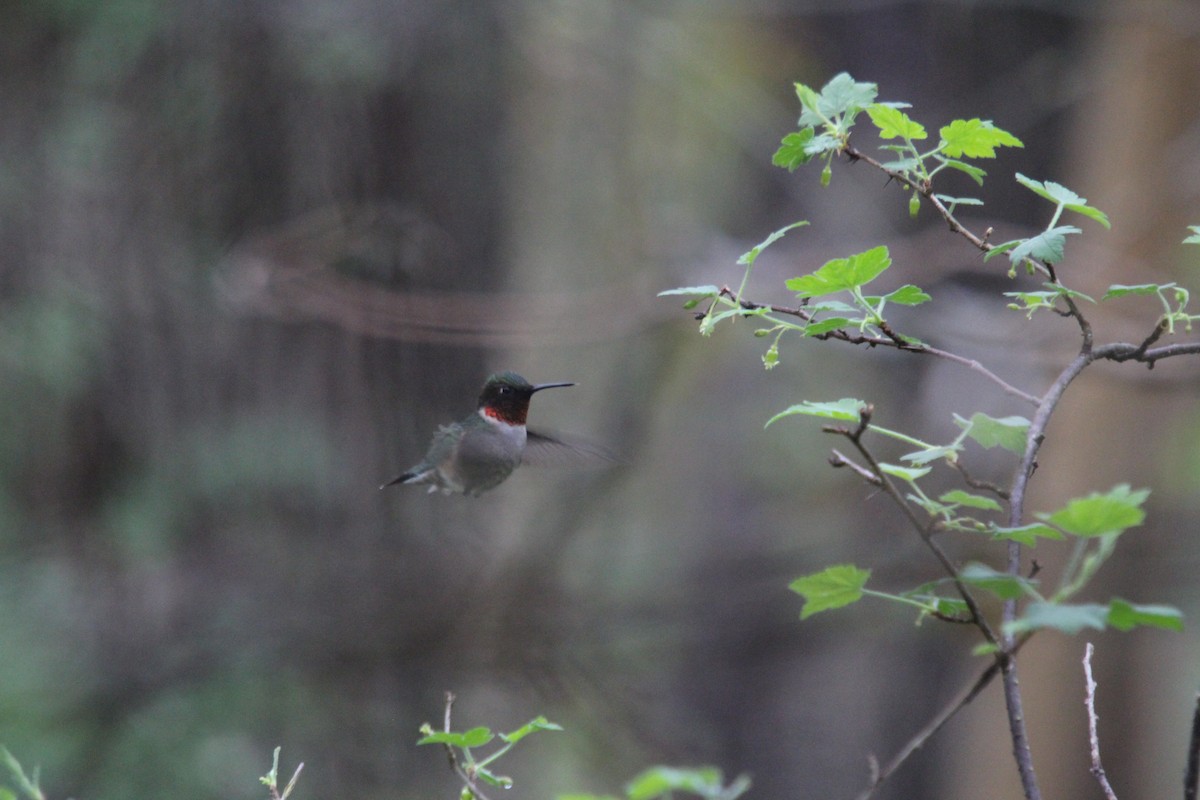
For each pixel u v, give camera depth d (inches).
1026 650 541.6
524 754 474.9
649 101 631.8
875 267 135.0
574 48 544.7
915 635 548.4
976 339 419.8
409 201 454.6
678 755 511.2
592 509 515.5
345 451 457.1
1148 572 497.7
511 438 260.8
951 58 523.8
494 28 474.3
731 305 139.0
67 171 470.0
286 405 460.1
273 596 447.8
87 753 428.1
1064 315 139.9
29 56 471.5
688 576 539.2
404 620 447.2
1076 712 532.7
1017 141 137.1
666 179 634.2
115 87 465.7
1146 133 511.2
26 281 471.8
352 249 444.5
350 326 426.0
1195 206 505.4
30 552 459.8
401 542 455.5
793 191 551.2
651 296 463.2
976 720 550.6
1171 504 515.5
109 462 464.8
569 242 611.8
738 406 615.5
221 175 456.4
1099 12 498.6
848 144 142.7
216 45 455.5
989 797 546.0
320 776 437.7
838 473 557.3
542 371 624.4
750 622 521.3
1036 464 134.6
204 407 462.9
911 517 122.8
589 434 613.3
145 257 465.1
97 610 453.7
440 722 450.3
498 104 480.1
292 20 451.2
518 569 467.8
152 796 423.5
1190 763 128.0
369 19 453.1
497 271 476.7
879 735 556.7
